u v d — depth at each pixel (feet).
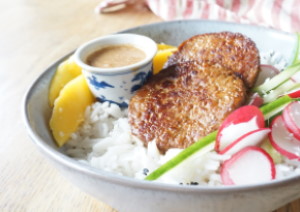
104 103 0.99
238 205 0.64
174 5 1.51
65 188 0.85
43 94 0.95
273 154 0.78
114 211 0.79
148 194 0.64
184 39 1.22
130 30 1.17
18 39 1.58
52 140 0.90
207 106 0.84
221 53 0.98
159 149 0.84
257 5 1.36
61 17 1.76
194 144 0.77
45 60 1.38
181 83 0.91
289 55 1.07
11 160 0.94
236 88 0.85
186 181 0.75
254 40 1.13
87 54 1.01
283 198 0.65
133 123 0.87
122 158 0.87
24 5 1.96
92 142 0.94
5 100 1.17
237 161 0.75
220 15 1.43
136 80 0.96
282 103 0.82
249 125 0.78
